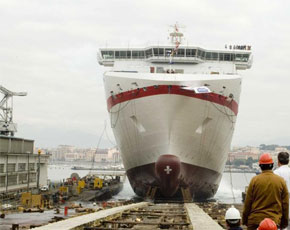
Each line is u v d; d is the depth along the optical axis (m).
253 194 8.92
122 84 35.88
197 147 36.91
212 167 40.50
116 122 38.47
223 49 44.31
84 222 17.34
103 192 54.81
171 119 34.81
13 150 47.66
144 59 44.06
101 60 45.09
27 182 51.22
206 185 42.12
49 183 61.12
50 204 39.75
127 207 28.77
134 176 42.22
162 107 34.47
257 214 8.77
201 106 34.78
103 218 20.31
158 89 34.12
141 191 43.88
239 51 44.31
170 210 28.73
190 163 37.59
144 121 35.59
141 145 37.25
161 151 36.38
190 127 35.38
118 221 20.19
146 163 38.34
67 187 52.03
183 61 43.12
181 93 34.00
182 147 36.25
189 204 34.81
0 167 42.81
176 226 19.58
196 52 42.62
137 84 34.97
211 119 35.94
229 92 36.06
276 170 10.31
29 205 36.59
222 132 37.84
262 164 9.04
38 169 51.34
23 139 51.12
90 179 78.25
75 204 40.72
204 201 45.84
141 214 24.78
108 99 38.53
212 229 16.34
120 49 44.28
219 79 35.06
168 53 42.50
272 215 8.66
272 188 8.75
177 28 43.66
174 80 33.88
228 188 80.44
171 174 35.97
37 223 24.88
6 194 41.91
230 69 44.12
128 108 36.06
